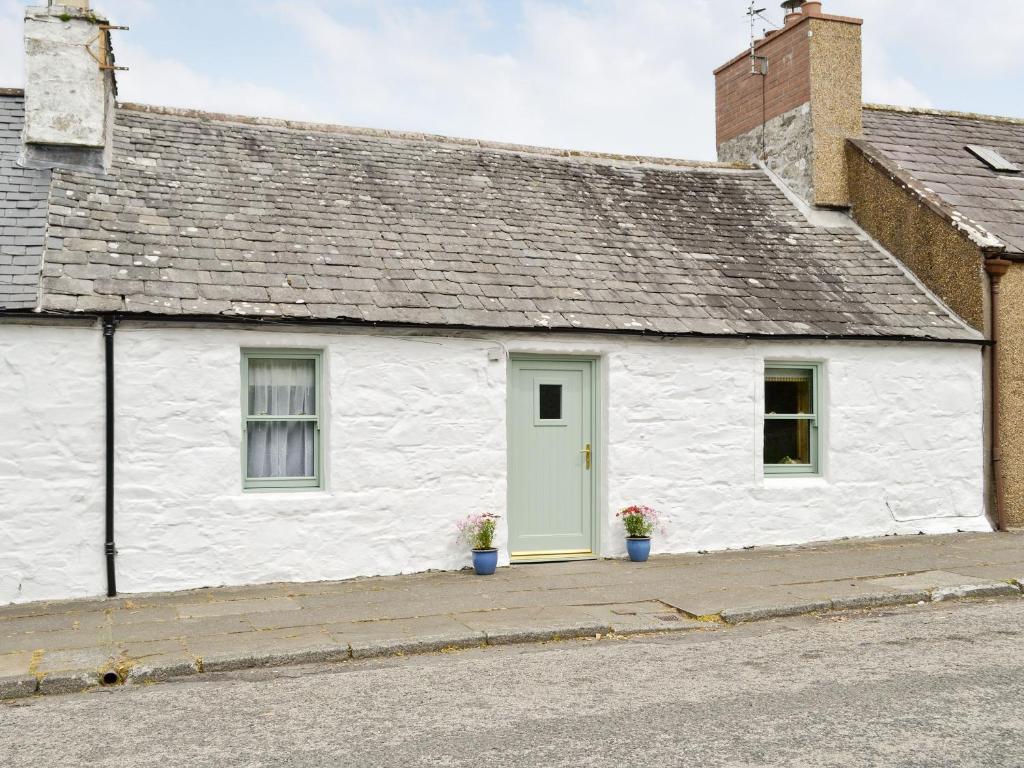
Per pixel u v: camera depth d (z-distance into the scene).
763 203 14.30
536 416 10.77
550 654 6.98
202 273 9.55
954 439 12.33
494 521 10.11
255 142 12.27
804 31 14.34
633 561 10.57
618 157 14.47
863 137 14.53
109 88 11.38
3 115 10.95
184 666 6.52
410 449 9.95
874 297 12.45
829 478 11.75
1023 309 12.48
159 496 9.06
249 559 9.35
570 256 11.59
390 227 11.22
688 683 6.10
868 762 4.68
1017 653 6.73
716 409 11.20
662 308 11.08
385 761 4.79
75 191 10.17
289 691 6.08
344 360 9.72
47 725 5.48
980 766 4.61
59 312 8.59
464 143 13.65
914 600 8.69
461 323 9.91
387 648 7.01
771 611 8.13
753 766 4.64
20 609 8.37
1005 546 11.17
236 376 9.35
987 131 16.00
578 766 4.67
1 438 8.62
